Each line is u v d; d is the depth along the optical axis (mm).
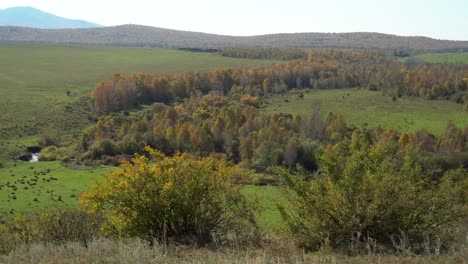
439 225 8336
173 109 79938
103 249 8688
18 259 8508
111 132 75875
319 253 7672
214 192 10062
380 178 8414
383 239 8203
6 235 11930
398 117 93188
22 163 63906
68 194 48219
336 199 8336
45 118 86312
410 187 8211
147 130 72688
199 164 10172
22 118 85062
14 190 49688
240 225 10062
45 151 69562
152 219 9750
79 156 67062
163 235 9344
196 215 9859
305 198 8531
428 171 9062
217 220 10016
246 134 70750
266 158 54969
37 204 43812
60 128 82625
